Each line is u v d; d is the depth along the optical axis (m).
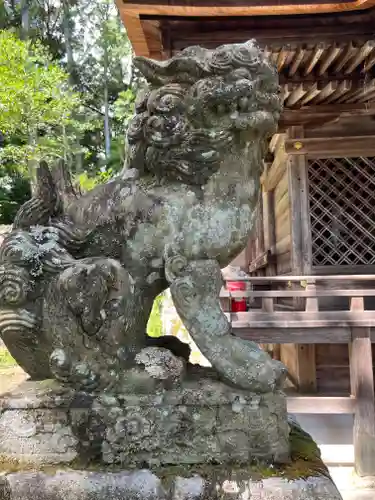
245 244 1.28
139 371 1.17
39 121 7.71
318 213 4.83
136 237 1.24
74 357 1.17
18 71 6.97
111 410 1.14
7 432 1.15
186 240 1.21
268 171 6.22
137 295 1.23
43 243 1.22
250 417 1.13
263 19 3.47
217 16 3.40
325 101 4.48
